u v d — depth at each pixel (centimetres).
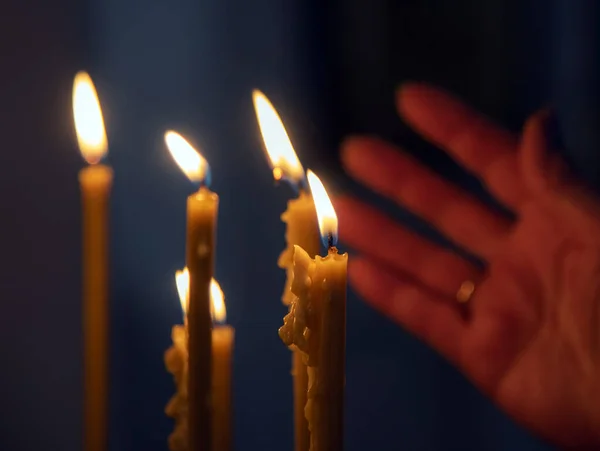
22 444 65
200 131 64
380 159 58
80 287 65
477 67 64
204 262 37
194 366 37
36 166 64
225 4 63
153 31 63
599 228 53
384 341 66
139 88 64
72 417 66
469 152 56
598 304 53
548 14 63
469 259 66
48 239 64
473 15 63
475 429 65
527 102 64
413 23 63
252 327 66
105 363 46
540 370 55
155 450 66
